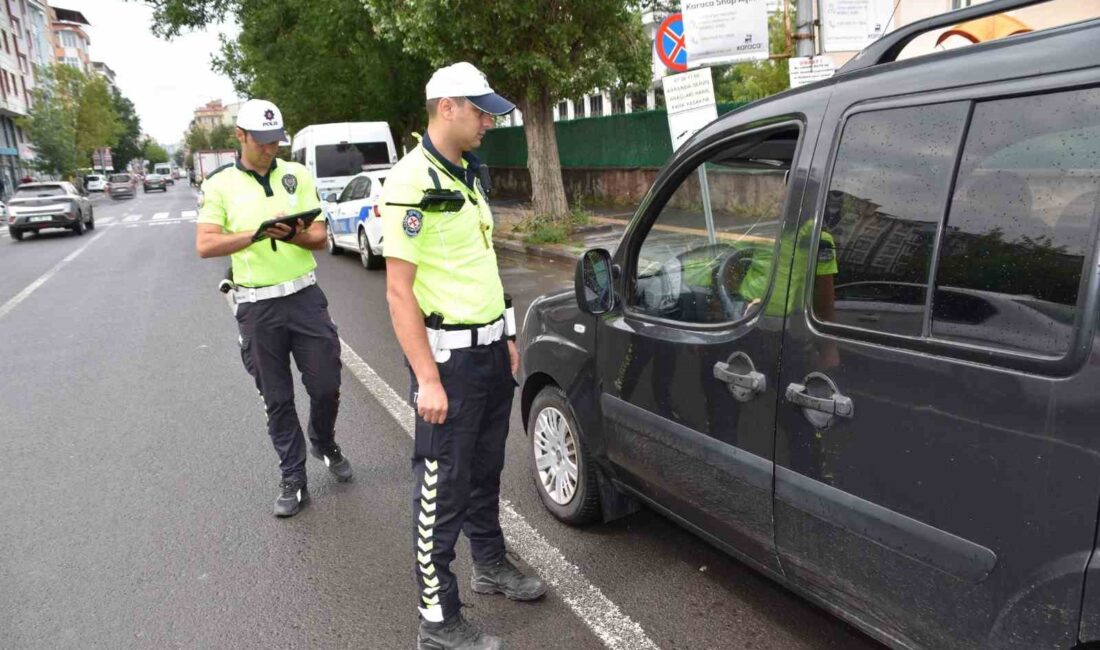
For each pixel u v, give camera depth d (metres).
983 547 1.83
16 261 16.19
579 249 11.66
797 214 2.32
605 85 14.46
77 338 8.32
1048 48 1.76
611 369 3.19
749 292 2.60
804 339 2.27
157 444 5.07
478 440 2.96
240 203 3.79
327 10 18.78
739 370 2.51
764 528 2.51
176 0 21.41
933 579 1.96
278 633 3.05
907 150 2.02
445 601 2.79
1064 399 1.65
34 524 4.02
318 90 22.00
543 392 3.77
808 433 2.27
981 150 1.85
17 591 3.41
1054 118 1.71
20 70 57.50
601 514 3.62
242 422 5.43
